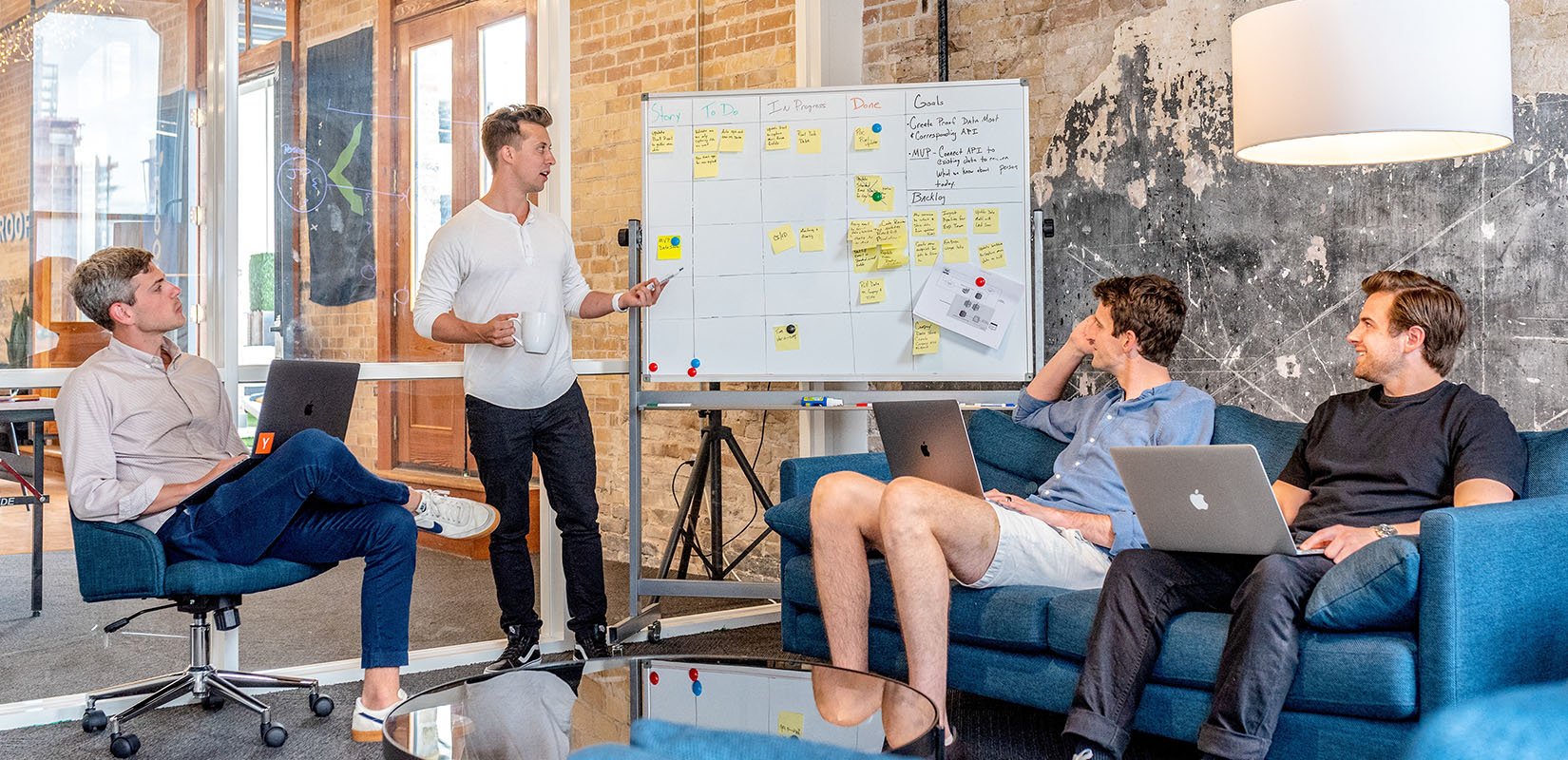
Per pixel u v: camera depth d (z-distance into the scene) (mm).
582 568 3963
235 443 3486
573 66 4594
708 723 2062
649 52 4754
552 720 2100
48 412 3605
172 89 3689
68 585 4395
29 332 3525
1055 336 4195
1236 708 2393
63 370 3566
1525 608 2383
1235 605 2484
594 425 5293
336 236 3922
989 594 2955
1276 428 3291
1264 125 2723
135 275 3201
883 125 3994
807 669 2338
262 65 3787
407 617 3166
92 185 3594
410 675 3820
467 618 4488
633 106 4758
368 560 3127
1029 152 3961
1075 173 4125
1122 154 4004
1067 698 2789
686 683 2279
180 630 4312
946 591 2822
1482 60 2566
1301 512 2979
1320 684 2396
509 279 3773
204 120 3729
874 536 3064
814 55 4609
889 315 3980
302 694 3594
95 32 3596
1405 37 2551
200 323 3729
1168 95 3883
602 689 2266
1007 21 4289
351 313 3959
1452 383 3127
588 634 3967
